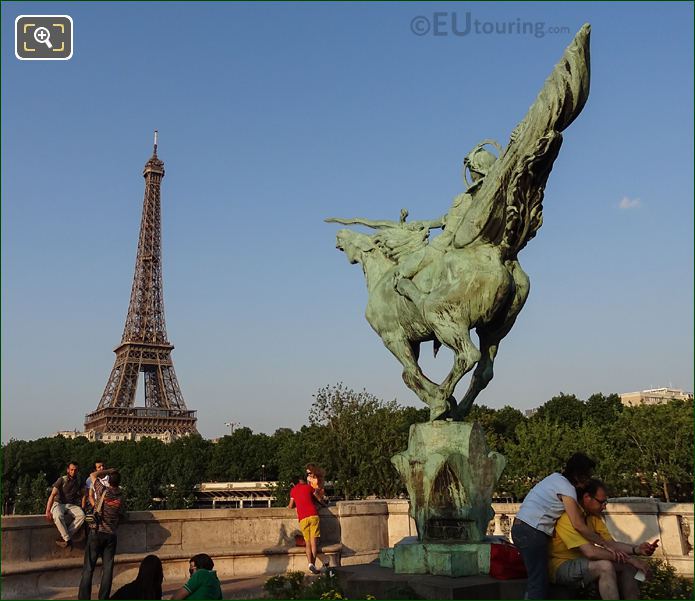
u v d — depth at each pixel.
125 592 8.37
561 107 9.71
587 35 9.59
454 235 10.77
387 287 11.64
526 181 10.09
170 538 14.55
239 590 12.12
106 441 118.88
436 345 11.34
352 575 10.09
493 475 10.24
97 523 11.21
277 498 67.88
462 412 11.20
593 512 7.68
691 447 54.16
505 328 11.00
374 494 53.78
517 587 8.85
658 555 13.03
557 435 57.00
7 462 101.69
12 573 11.43
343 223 13.12
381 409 55.88
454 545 9.72
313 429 56.16
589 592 7.28
